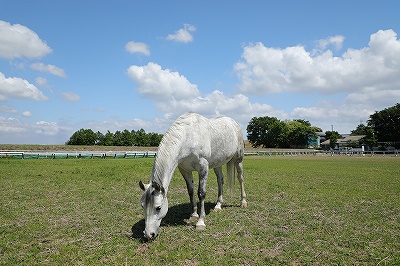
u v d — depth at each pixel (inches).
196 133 262.8
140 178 592.4
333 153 2281.0
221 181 334.3
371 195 415.8
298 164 1071.6
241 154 344.5
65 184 497.4
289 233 242.2
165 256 193.2
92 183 516.1
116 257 191.9
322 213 311.7
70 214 301.7
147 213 219.0
